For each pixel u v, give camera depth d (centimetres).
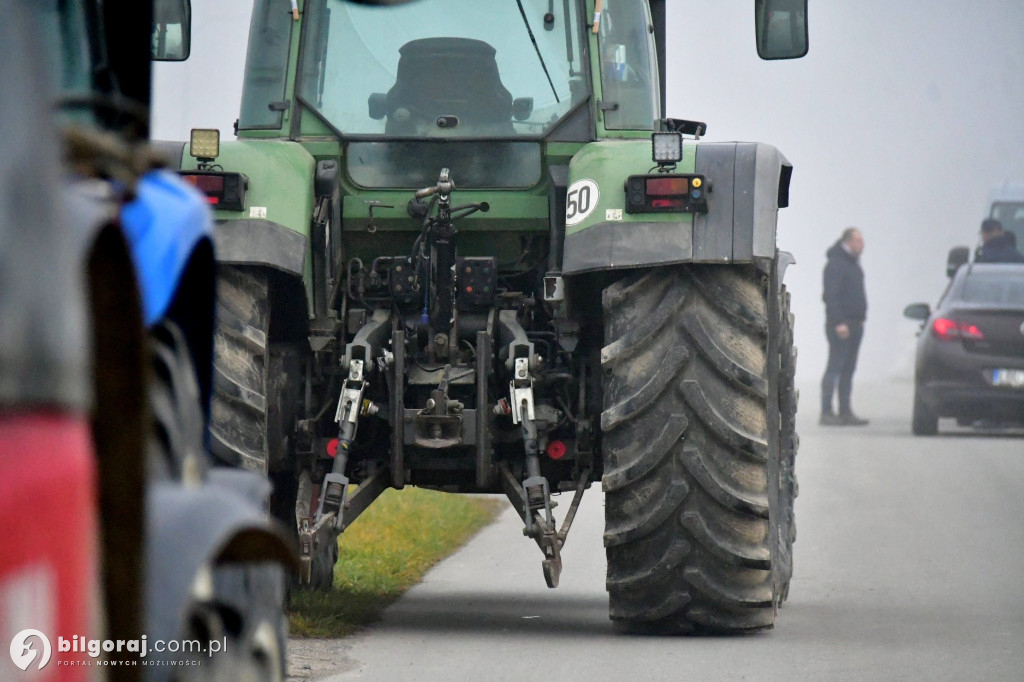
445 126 2603
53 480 704
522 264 2630
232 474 1198
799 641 2378
